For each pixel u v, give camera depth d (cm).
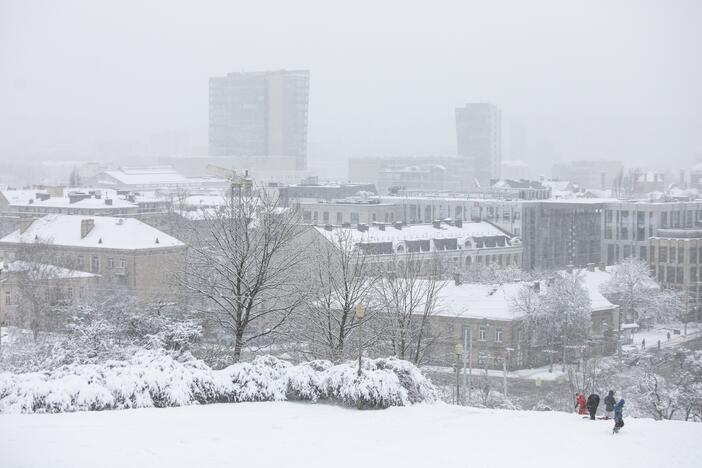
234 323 8244
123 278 17662
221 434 5247
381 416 5881
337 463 4731
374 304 8919
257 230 8162
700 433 5572
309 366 6406
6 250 18575
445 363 12544
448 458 4872
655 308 18862
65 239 18325
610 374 12444
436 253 16025
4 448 4762
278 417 5753
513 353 13862
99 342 6744
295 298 8756
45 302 14162
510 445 5191
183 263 10575
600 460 4884
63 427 5278
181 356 6544
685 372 10231
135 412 5759
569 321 14312
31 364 7006
